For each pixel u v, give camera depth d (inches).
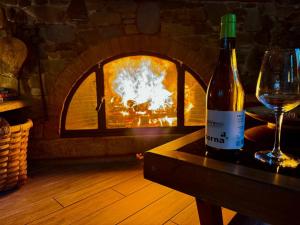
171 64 94.8
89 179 80.1
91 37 87.7
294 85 23.2
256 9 93.8
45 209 62.9
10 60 83.8
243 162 22.6
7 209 62.7
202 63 93.2
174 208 63.6
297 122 28.4
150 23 88.6
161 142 96.6
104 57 89.0
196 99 97.7
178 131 97.1
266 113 32.2
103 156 95.0
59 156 92.4
